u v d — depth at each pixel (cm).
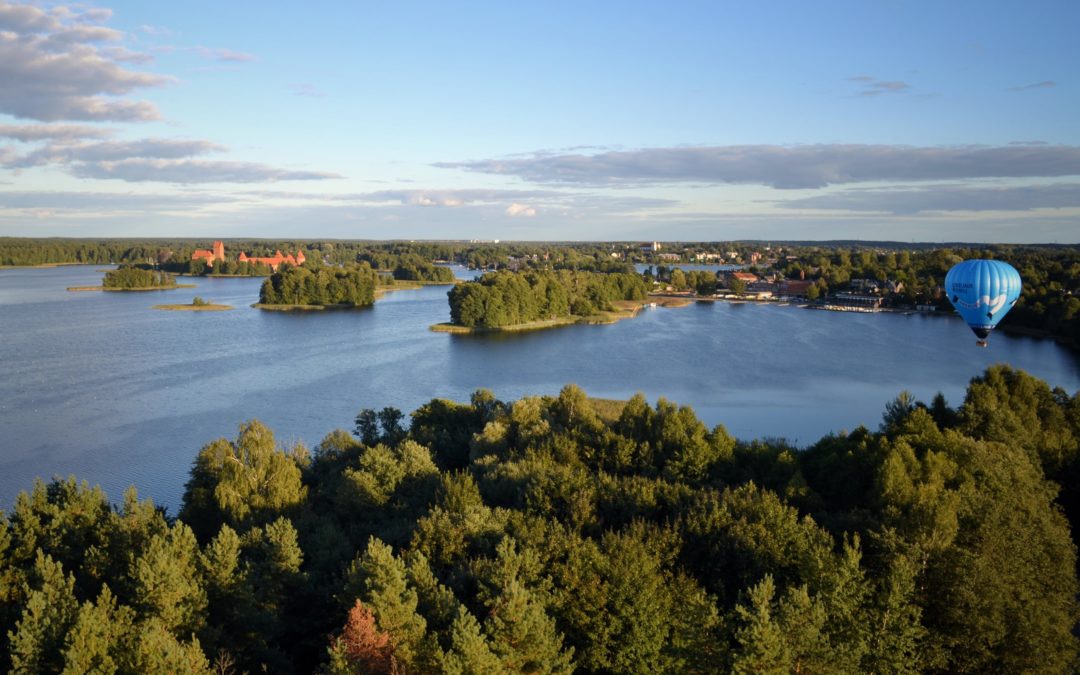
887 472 6519
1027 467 7081
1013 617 4916
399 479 7700
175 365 18288
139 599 4769
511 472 7488
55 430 12650
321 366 18612
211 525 7269
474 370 18438
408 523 6475
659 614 4812
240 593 5062
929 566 5106
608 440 8669
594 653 4819
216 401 14850
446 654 4297
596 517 6444
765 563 5350
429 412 10906
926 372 18300
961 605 4875
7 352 19500
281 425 13250
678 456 8094
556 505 6681
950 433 7494
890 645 4550
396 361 19488
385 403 14975
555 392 16012
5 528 5819
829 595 4594
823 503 7000
